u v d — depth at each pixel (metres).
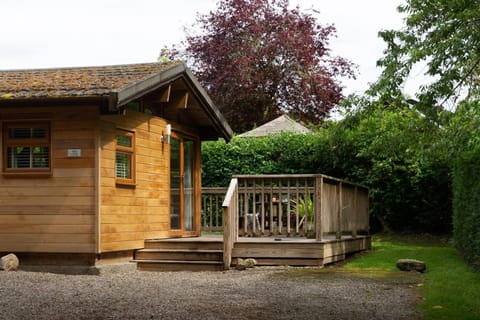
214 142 19.75
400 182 18.50
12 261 11.13
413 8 11.75
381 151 13.91
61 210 11.32
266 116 34.22
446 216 18.44
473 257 11.82
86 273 11.19
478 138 10.27
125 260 12.24
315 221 12.15
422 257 13.86
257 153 19.58
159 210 13.48
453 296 8.17
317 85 33.53
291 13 35.31
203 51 34.75
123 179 12.03
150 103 13.34
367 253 15.25
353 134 18.39
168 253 12.49
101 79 11.90
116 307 7.45
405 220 19.08
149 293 8.63
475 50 10.40
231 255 12.18
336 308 7.45
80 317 6.82
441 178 18.12
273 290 8.95
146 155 12.95
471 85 11.44
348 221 14.47
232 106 33.62
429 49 10.98
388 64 12.05
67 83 11.69
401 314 7.08
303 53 33.72
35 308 7.33
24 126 11.59
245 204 12.71
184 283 9.81
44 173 11.38
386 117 14.26
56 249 11.30
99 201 11.16
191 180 15.49
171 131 14.23
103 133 11.36
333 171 19.25
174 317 6.83
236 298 8.17
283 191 12.58
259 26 33.59
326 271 11.36
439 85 10.88
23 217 11.50
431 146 11.56
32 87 11.52
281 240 12.48
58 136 11.38
